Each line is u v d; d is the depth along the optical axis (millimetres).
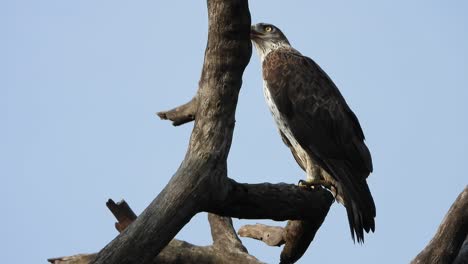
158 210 8203
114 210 9914
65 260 10273
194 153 8508
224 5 8172
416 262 10688
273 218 10156
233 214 9586
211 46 8445
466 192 10648
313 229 11133
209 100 8531
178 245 10961
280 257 11953
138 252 8031
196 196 8398
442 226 10680
